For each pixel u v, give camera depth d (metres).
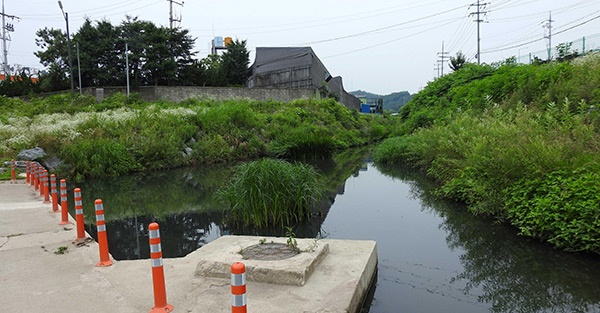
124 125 20.31
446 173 11.61
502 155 7.45
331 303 3.78
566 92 11.49
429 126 18.80
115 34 36.12
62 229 6.97
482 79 19.47
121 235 8.33
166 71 36.03
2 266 5.11
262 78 44.72
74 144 16.73
